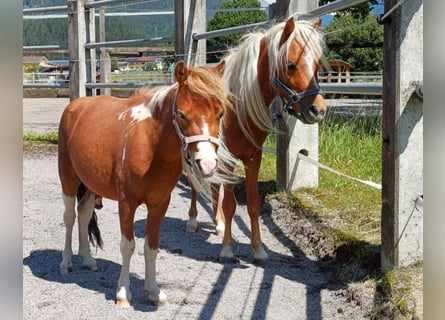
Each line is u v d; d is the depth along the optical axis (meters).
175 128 3.05
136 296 3.57
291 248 4.62
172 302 3.49
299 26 3.81
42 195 6.73
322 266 4.11
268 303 3.49
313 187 5.71
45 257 4.37
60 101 18.20
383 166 3.47
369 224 4.43
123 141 3.31
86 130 3.62
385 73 3.40
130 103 3.57
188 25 7.00
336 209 4.94
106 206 6.24
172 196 6.76
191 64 7.02
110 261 4.28
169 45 12.43
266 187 5.97
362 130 7.62
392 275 3.28
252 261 4.34
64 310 3.32
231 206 4.27
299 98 3.75
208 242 4.89
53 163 8.90
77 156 3.64
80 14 9.67
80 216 4.07
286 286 3.79
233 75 4.14
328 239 4.32
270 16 5.96
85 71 9.88
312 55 3.75
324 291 3.68
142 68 13.04
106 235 5.02
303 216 5.00
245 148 4.16
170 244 4.80
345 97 11.09
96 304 3.42
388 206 3.42
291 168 5.62
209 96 2.92
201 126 2.90
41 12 11.28
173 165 3.21
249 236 5.04
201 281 3.88
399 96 3.28
